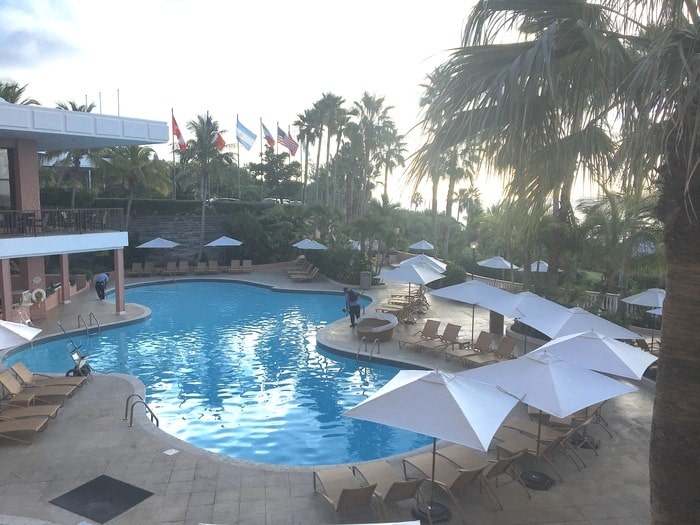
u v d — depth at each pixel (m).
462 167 4.95
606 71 4.24
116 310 22.61
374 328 18.72
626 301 16.30
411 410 7.24
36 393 12.18
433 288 30.00
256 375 15.98
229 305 26.55
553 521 7.82
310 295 29.48
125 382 14.10
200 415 12.98
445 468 8.55
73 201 34.56
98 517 7.88
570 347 10.41
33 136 21.11
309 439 11.72
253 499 8.41
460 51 4.28
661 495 4.27
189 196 51.75
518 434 9.84
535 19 4.42
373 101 56.03
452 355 16.41
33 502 8.27
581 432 10.57
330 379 15.62
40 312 21.61
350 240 36.12
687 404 4.09
